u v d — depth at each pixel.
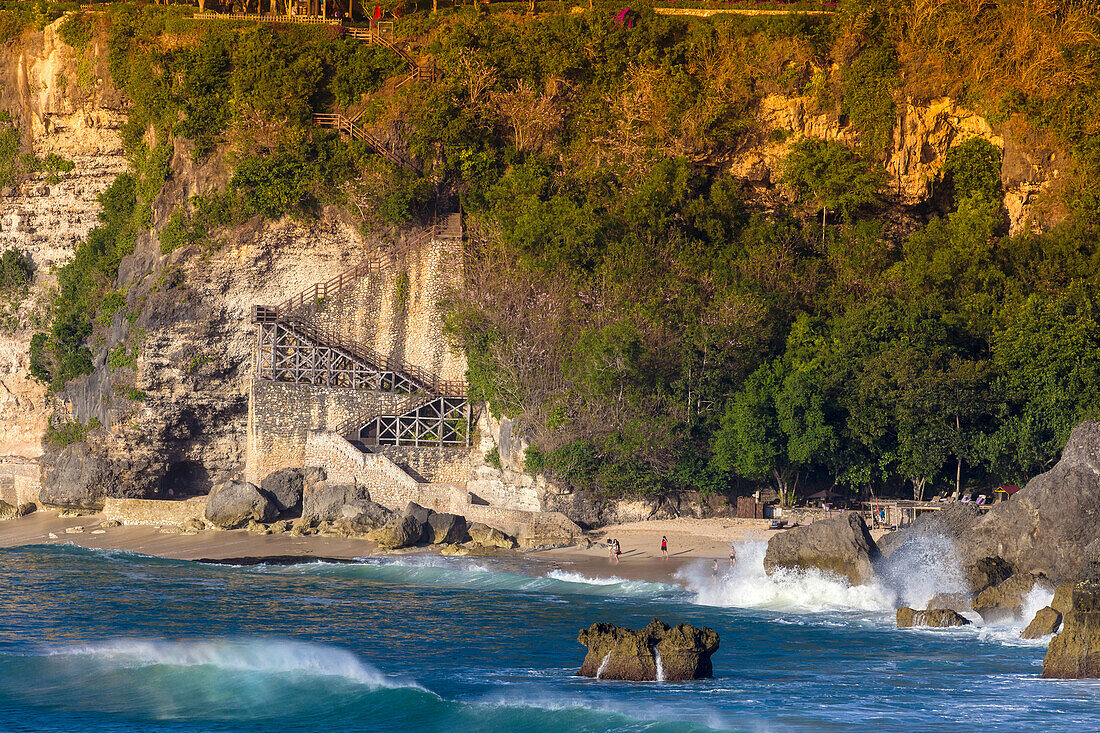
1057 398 101.06
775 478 108.44
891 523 99.94
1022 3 128.12
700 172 128.88
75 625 70.25
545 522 102.12
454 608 75.56
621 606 76.12
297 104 128.12
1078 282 112.31
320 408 118.88
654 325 108.88
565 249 118.69
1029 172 125.62
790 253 123.31
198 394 125.44
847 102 128.62
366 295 123.12
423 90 128.62
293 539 107.44
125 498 121.50
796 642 63.62
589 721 47.66
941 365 105.62
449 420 119.25
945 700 50.12
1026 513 75.44
